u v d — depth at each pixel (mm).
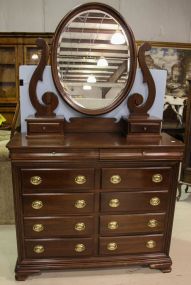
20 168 1442
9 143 1459
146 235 1644
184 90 3941
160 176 1541
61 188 1495
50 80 1683
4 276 1626
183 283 1604
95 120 1765
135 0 3711
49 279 1608
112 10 1614
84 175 1485
